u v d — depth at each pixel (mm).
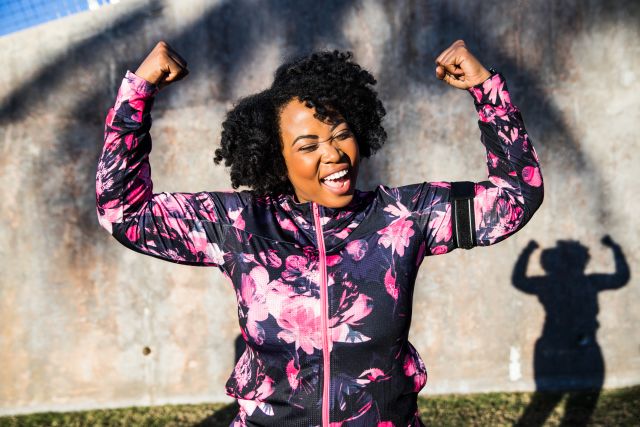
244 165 1801
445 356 4176
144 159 1708
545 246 4074
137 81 1624
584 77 3928
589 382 4188
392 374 1721
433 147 3973
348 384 1702
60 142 3926
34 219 3977
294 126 1662
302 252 1724
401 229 1742
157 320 4117
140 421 4035
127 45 3855
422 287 4117
